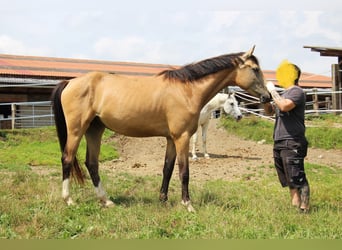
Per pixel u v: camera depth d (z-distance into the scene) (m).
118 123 6.52
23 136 14.79
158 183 8.57
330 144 14.02
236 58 6.62
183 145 6.41
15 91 19.86
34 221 5.35
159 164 12.28
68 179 6.58
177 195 7.33
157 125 6.51
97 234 5.13
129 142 15.61
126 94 6.45
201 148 14.85
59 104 6.77
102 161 12.80
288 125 6.20
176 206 6.35
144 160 13.14
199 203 6.69
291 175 6.20
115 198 7.00
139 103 6.41
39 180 8.27
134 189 7.91
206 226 5.34
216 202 6.76
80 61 28.92
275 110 6.53
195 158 12.57
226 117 17.91
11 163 11.24
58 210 6.00
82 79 6.62
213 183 8.89
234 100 13.58
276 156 6.49
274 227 5.35
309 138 14.49
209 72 6.51
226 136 16.61
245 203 6.68
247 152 14.01
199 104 6.49
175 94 6.39
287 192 7.72
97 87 6.59
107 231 5.26
